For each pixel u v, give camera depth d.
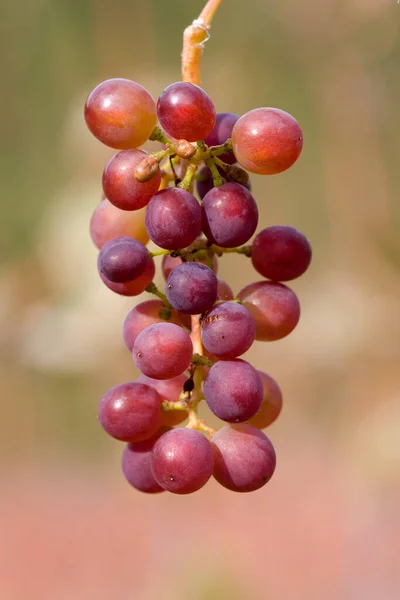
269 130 0.43
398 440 1.03
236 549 0.99
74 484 1.35
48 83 1.17
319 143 1.03
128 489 1.32
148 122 0.44
